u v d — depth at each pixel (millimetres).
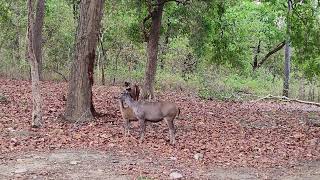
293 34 21203
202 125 16062
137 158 10977
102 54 29422
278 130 16266
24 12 31000
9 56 31188
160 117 12539
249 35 35719
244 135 14625
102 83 29250
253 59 40969
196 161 10961
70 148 11617
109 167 10062
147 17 22797
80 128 14039
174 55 32500
